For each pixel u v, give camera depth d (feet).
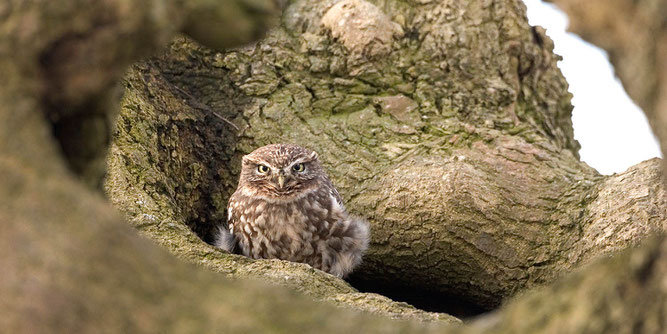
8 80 9.83
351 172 37.96
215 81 40.83
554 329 9.99
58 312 9.14
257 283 10.51
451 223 35.32
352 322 10.43
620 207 33.88
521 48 42.57
